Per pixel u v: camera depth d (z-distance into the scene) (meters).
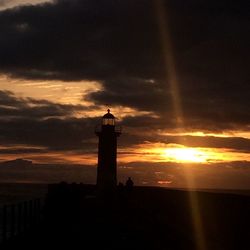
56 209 32.16
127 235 21.34
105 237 20.67
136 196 37.97
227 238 20.30
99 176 41.25
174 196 29.97
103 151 41.41
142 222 27.27
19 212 21.27
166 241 19.45
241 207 20.38
